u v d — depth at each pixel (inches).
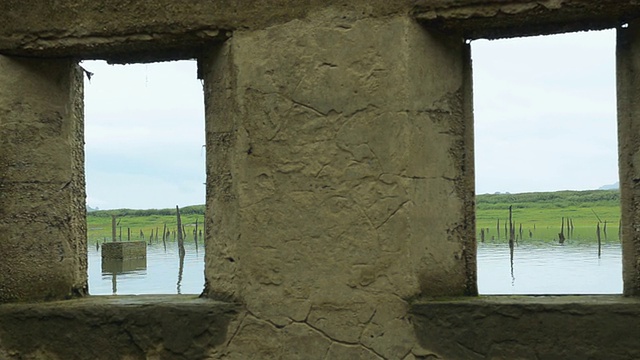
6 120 144.9
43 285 146.9
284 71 132.7
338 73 130.6
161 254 992.9
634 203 128.7
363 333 128.6
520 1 124.7
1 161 144.6
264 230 132.8
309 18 131.9
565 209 2652.6
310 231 131.0
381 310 128.0
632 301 122.3
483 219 2431.1
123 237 1738.4
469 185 137.6
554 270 665.0
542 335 122.7
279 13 133.1
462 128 138.2
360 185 129.3
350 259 129.3
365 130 129.3
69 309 139.2
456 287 135.1
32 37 142.7
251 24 134.4
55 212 148.9
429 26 132.0
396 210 127.7
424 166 130.6
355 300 129.0
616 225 1946.4
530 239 1364.4
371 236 128.6
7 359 140.9
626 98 129.5
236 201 134.6
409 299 127.3
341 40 130.6
